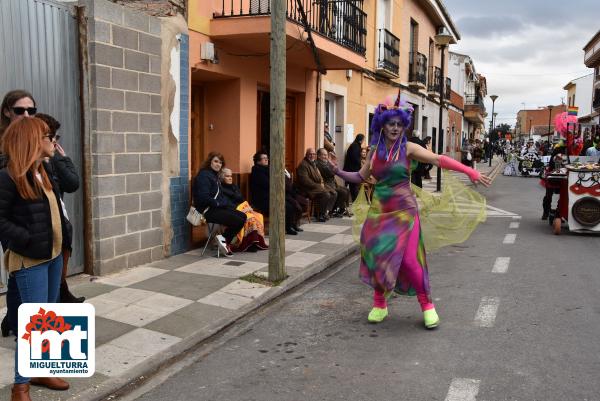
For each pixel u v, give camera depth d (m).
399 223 4.84
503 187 20.56
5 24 5.24
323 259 7.45
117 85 6.32
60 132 5.87
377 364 4.16
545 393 3.60
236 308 5.39
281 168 6.21
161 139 7.12
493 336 4.68
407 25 19.09
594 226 9.41
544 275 6.74
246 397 3.67
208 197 7.35
